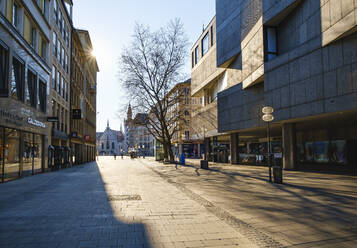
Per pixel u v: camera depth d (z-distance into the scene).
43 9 20.17
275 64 17.83
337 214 6.33
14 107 14.45
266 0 19.22
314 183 11.94
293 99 16.17
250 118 22.50
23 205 7.31
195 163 34.06
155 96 33.59
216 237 4.59
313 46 14.67
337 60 13.17
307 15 15.52
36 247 4.08
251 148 32.03
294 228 5.18
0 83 13.12
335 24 12.95
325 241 4.43
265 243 4.31
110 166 29.70
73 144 32.38
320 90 14.16
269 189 10.29
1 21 12.56
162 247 4.10
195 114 41.84
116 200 8.02
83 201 7.88
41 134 19.61
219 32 29.20
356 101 12.18
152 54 31.91
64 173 19.36
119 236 4.62
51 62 21.86
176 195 8.96
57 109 25.19
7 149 13.98
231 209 6.83
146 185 11.75
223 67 29.66
